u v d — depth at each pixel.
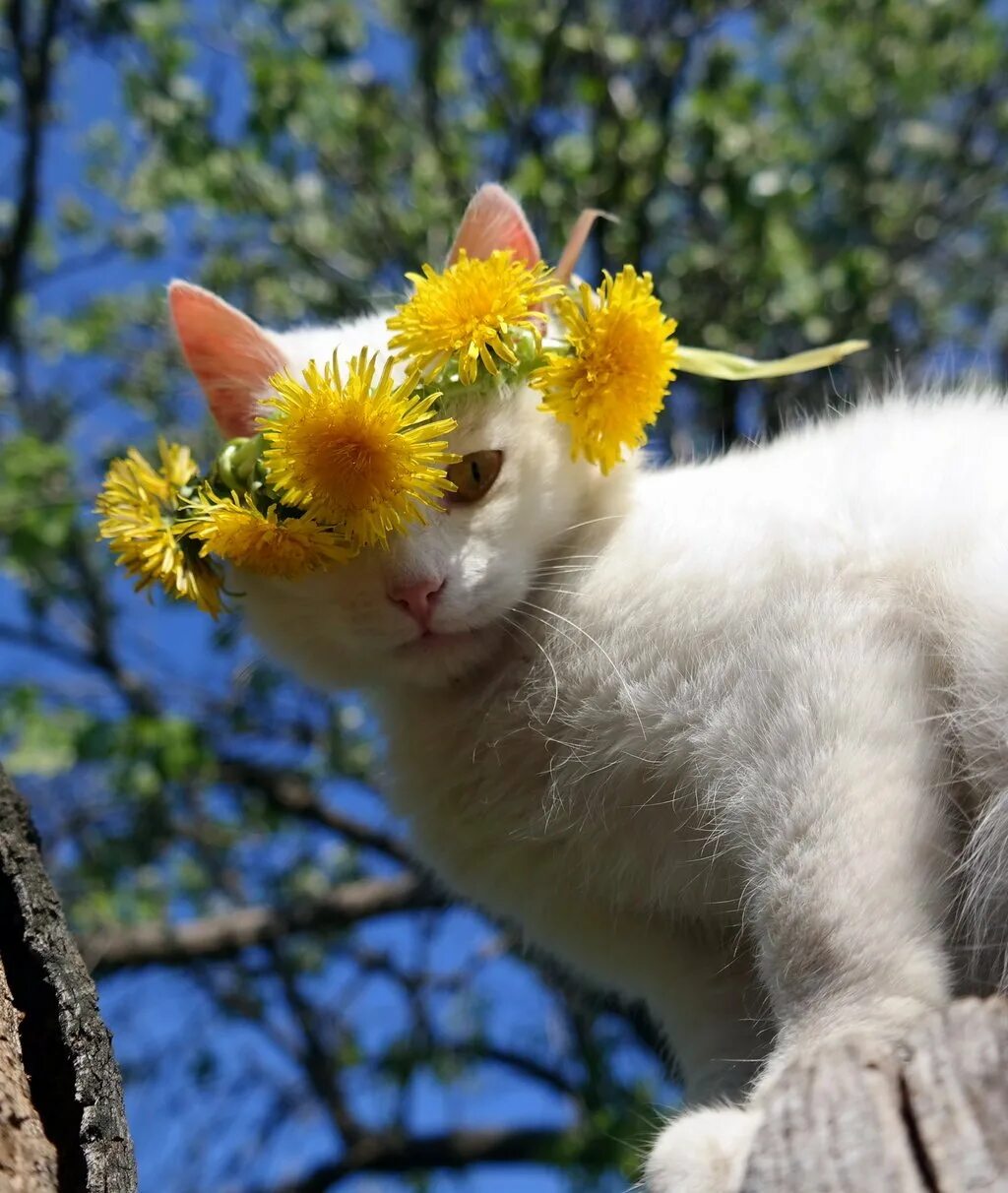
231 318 0.74
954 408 0.75
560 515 0.73
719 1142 0.65
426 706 0.74
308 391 0.70
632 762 0.71
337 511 0.69
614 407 0.70
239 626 0.78
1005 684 0.69
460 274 0.69
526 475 0.73
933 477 0.71
